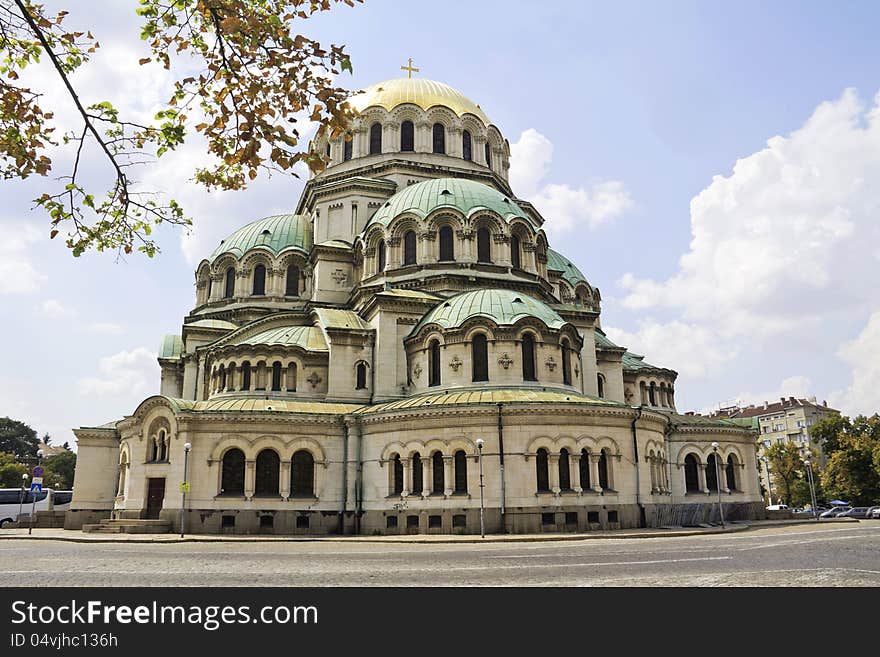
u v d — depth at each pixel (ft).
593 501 153.89
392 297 186.70
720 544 115.75
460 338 171.63
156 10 42.73
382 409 164.76
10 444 532.73
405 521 156.15
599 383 220.43
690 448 205.26
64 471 518.78
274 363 186.50
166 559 99.25
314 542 136.36
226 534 158.30
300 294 241.96
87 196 47.26
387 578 73.31
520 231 210.38
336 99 46.01
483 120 257.75
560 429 154.40
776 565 80.18
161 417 169.27
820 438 378.32
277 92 45.34
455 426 155.33
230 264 246.88
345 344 186.60
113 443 214.28
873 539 125.39
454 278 195.62
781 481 442.09
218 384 190.19
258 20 42.42
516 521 147.74
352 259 227.61
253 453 164.25
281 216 261.03
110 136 45.06
